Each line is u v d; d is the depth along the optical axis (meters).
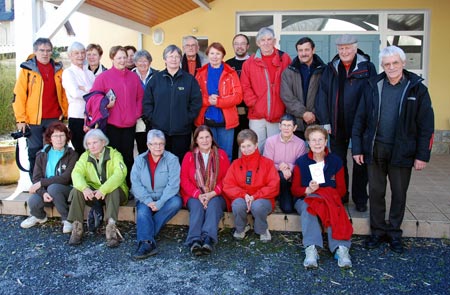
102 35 8.04
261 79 4.35
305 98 4.25
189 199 3.86
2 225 4.30
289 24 7.68
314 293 3.05
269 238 3.90
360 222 3.93
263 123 4.45
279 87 4.35
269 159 3.91
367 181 4.06
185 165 3.98
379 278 3.23
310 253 3.43
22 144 4.91
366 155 3.58
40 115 4.41
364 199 4.09
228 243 3.88
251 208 3.76
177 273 3.36
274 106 4.37
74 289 3.14
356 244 3.79
